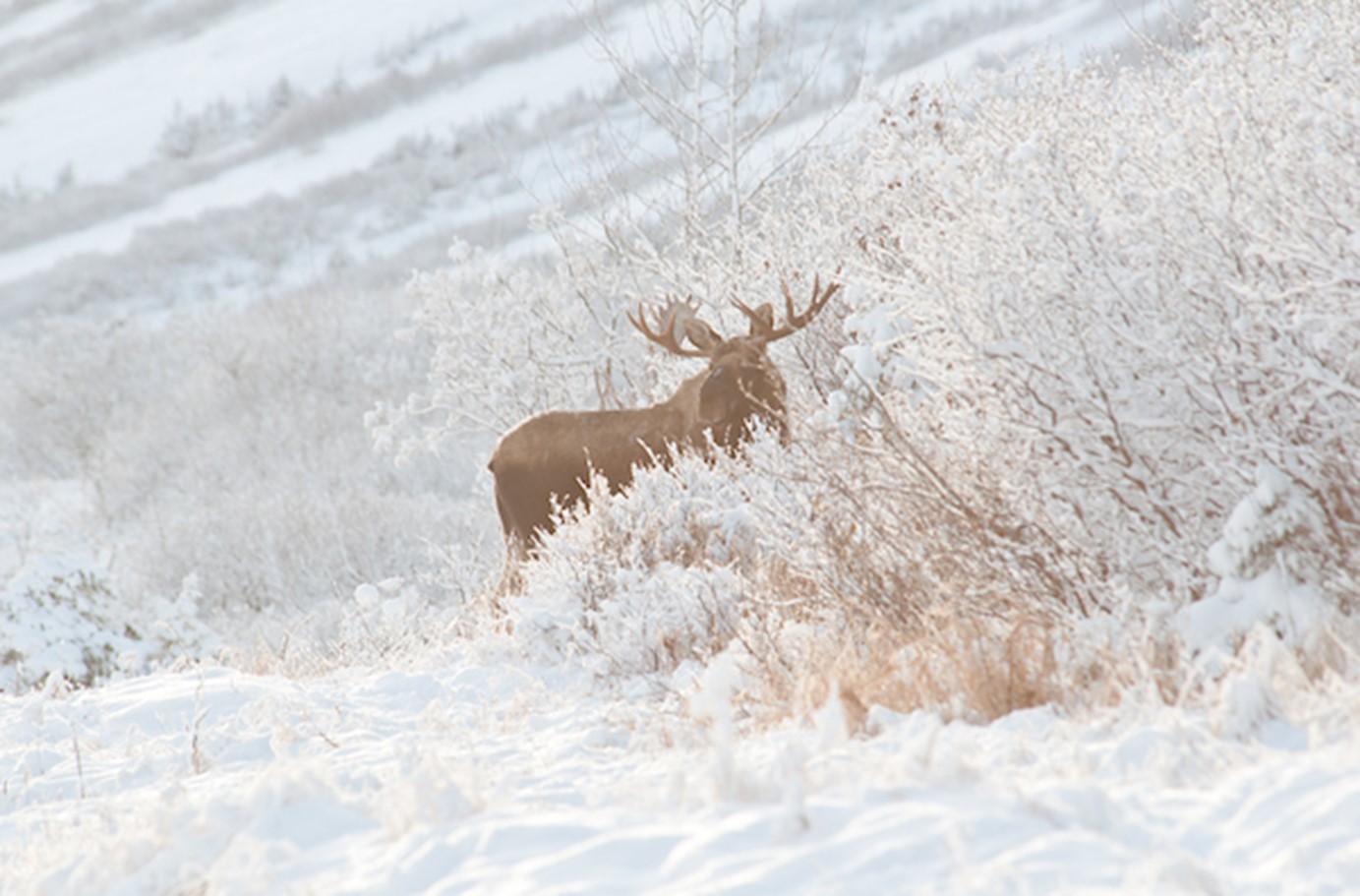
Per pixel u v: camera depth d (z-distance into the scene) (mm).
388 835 14102
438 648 33812
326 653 43000
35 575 46844
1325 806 12094
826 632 23562
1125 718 16594
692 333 36688
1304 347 20234
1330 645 17656
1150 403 21547
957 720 18000
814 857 11844
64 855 16953
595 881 11883
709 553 30547
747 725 20562
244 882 13031
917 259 24078
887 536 23672
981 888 10969
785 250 42438
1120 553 21047
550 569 31578
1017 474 21969
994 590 21469
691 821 13172
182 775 24250
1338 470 19781
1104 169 23312
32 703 29969
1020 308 21781
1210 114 23000
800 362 39500
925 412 25125
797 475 25984
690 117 51688
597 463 36969
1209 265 21016
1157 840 12070
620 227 53094
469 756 18688
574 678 28359
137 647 47312
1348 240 19594
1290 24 29984
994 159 24922
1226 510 20938
